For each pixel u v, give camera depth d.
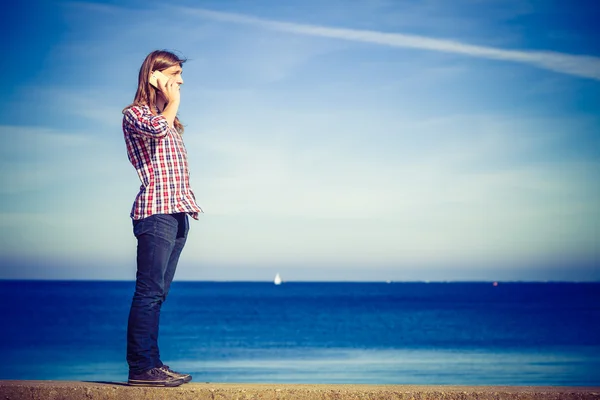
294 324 51.16
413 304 92.44
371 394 3.62
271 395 3.66
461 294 159.62
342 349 31.62
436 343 34.84
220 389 3.68
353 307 82.25
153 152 3.99
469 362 25.03
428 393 3.61
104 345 34.03
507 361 25.33
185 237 4.21
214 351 31.02
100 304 86.81
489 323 50.53
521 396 3.58
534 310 72.19
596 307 80.12
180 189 4.02
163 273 3.97
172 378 3.86
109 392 3.71
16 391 3.73
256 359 27.05
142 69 4.10
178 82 4.21
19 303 88.62
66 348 32.38
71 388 3.73
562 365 23.88
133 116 3.93
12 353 29.89
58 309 73.12
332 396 3.63
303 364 24.88
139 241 3.97
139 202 3.98
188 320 56.56
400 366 23.88
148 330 3.89
